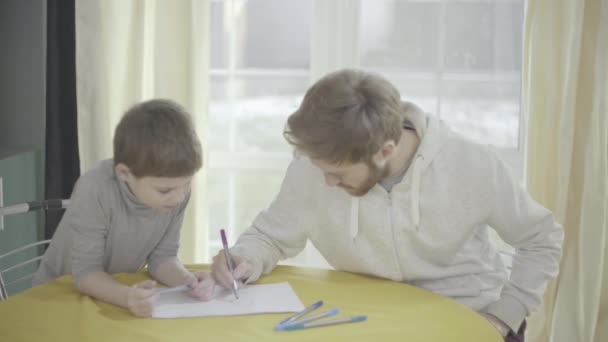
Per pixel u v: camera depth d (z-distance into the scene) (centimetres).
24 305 133
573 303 233
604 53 221
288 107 258
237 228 266
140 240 157
